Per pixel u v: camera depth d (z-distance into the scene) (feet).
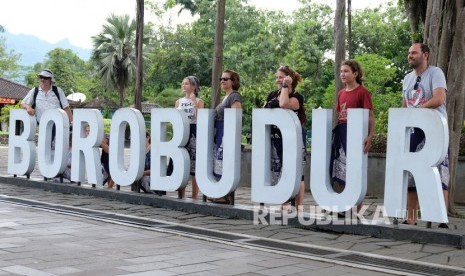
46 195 30.73
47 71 34.01
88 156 31.19
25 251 17.08
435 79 20.97
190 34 141.08
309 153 38.22
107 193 29.84
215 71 35.32
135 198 28.48
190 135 28.12
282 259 16.96
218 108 26.25
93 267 15.37
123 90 145.79
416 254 17.99
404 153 20.68
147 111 133.08
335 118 31.07
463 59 25.54
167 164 28.48
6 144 110.83
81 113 31.55
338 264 16.44
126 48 143.43
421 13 41.78
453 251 18.45
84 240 19.03
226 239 19.94
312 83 119.44
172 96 131.54
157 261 16.28
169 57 140.36
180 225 22.57
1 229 20.59
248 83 120.67
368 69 88.12
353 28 124.36
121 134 29.76
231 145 25.14
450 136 25.63
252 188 24.45
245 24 134.92
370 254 17.87
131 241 19.12
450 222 23.95
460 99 25.75
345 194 22.15
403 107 21.85
